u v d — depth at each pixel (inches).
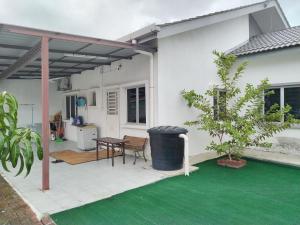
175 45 272.7
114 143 255.6
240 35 368.8
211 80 315.3
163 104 261.6
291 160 259.6
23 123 456.1
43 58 185.6
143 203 161.0
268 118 245.1
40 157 132.2
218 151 253.0
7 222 139.2
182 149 237.3
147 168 242.5
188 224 133.4
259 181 202.7
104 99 349.4
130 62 297.1
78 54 263.3
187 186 192.1
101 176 218.8
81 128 346.9
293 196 170.1
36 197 171.8
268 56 300.4
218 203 159.8
